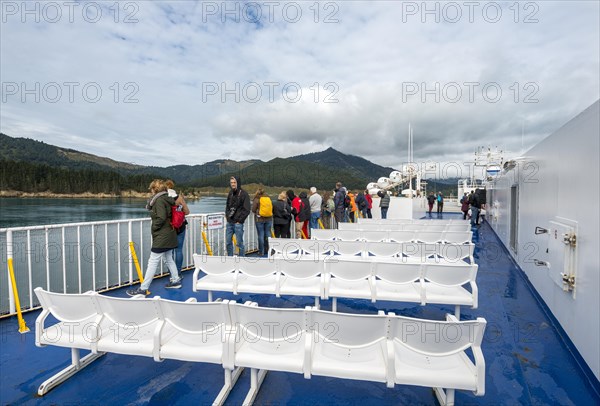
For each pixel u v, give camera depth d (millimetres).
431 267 3578
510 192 7762
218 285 4012
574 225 3176
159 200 4602
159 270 6207
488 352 3203
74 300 2623
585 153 2975
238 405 2418
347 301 4613
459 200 27609
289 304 4520
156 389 2617
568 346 3262
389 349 2133
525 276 5746
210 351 2436
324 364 2242
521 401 2477
